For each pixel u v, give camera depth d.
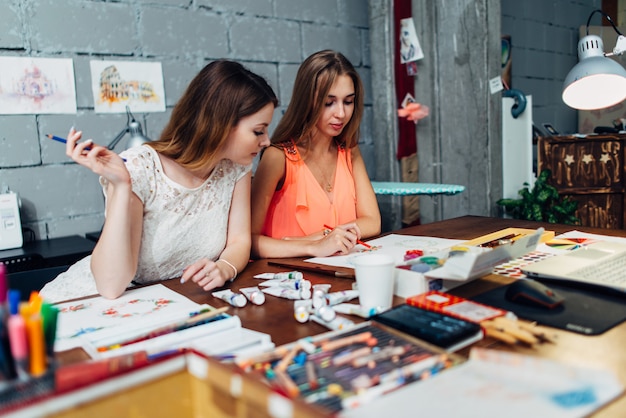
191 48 2.60
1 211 2.02
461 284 1.03
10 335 0.53
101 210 2.42
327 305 0.95
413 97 3.09
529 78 4.58
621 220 3.31
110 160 1.10
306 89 1.65
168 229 1.30
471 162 3.05
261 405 0.50
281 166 1.69
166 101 2.55
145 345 0.76
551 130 4.34
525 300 0.91
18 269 1.89
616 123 4.46
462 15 2.95
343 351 0.67
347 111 1.69
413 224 3.16
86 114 2.34
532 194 3.13
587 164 3.30
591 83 1.72
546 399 0.51
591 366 0.69
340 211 1.80
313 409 0.45
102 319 0.93
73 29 2.28
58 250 2.03
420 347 0.68
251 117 1.22
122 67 2.41
